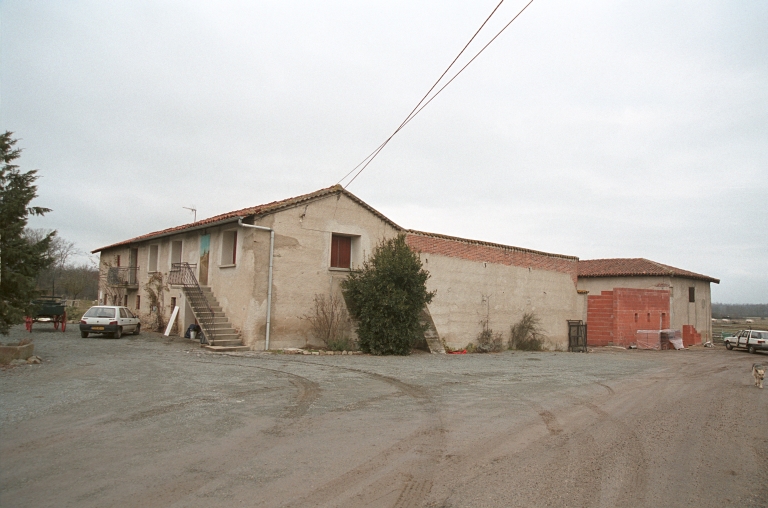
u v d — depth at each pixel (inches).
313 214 804.6
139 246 1194.0
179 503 185.9
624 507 196.9
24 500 185.6
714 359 1115.9
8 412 318.7
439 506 191.3
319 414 336.8
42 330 1021.2
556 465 246.4
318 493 200.2
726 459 270.4
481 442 283.0
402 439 282.5
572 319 1277.1
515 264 1112.8
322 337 791.1
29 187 559.8
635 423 349.7
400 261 783.7
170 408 339.9
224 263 828.0
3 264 537.0
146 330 1069.8
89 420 303.6
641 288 1542.8
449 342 952.3
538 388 494.0
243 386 430.9
